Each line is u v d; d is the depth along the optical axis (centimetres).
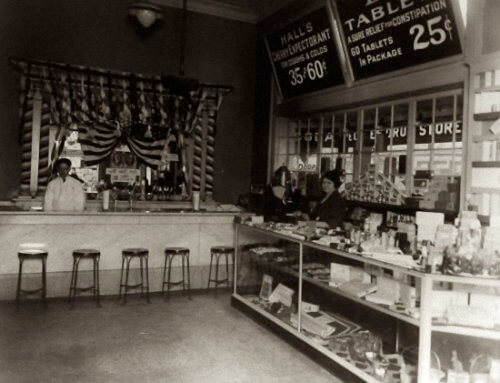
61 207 603
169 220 618
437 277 286
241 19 792
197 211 665
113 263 591
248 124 805
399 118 523
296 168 710
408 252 355
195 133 766
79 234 572
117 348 409
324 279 410
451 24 425
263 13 766
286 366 383
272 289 569
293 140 734
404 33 479
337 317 435
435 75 452
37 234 553
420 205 476
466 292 307
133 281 603
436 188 462
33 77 647
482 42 399
